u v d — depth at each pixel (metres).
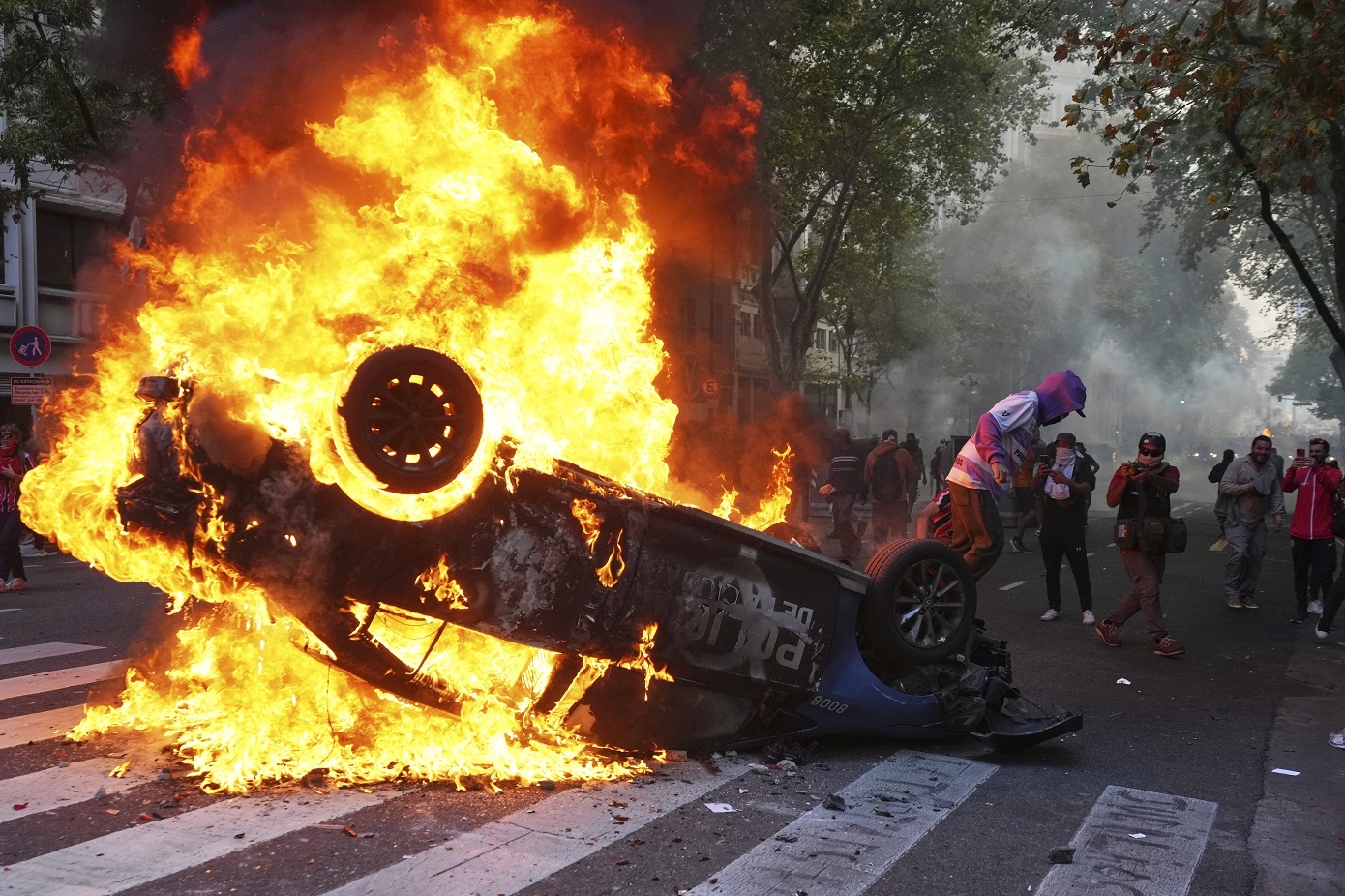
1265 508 12.12
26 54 16.36
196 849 4.25
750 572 5.52
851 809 4.98
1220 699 7.78
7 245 23.05
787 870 4.23
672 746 5.50
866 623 6.01
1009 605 12.17
